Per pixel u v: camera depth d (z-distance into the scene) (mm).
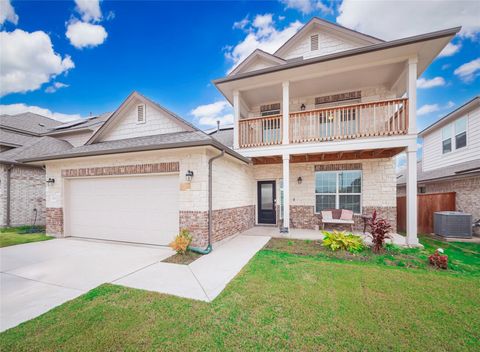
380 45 6020
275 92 8984
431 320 2707
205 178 5898
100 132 9227
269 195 10031
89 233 7488
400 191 14328
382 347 2254
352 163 8625
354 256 5328
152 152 6344
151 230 6637
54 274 4309
